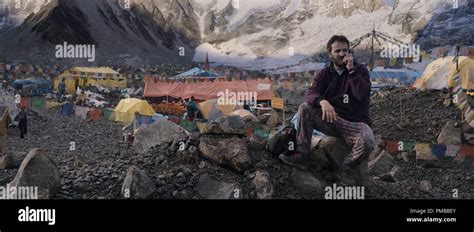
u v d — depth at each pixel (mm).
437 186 8648
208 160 6547
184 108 20844
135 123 15805
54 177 5871
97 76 31422
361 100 6316
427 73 16078
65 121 17766
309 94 6465
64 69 30766
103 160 7785
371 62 19969
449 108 13852
